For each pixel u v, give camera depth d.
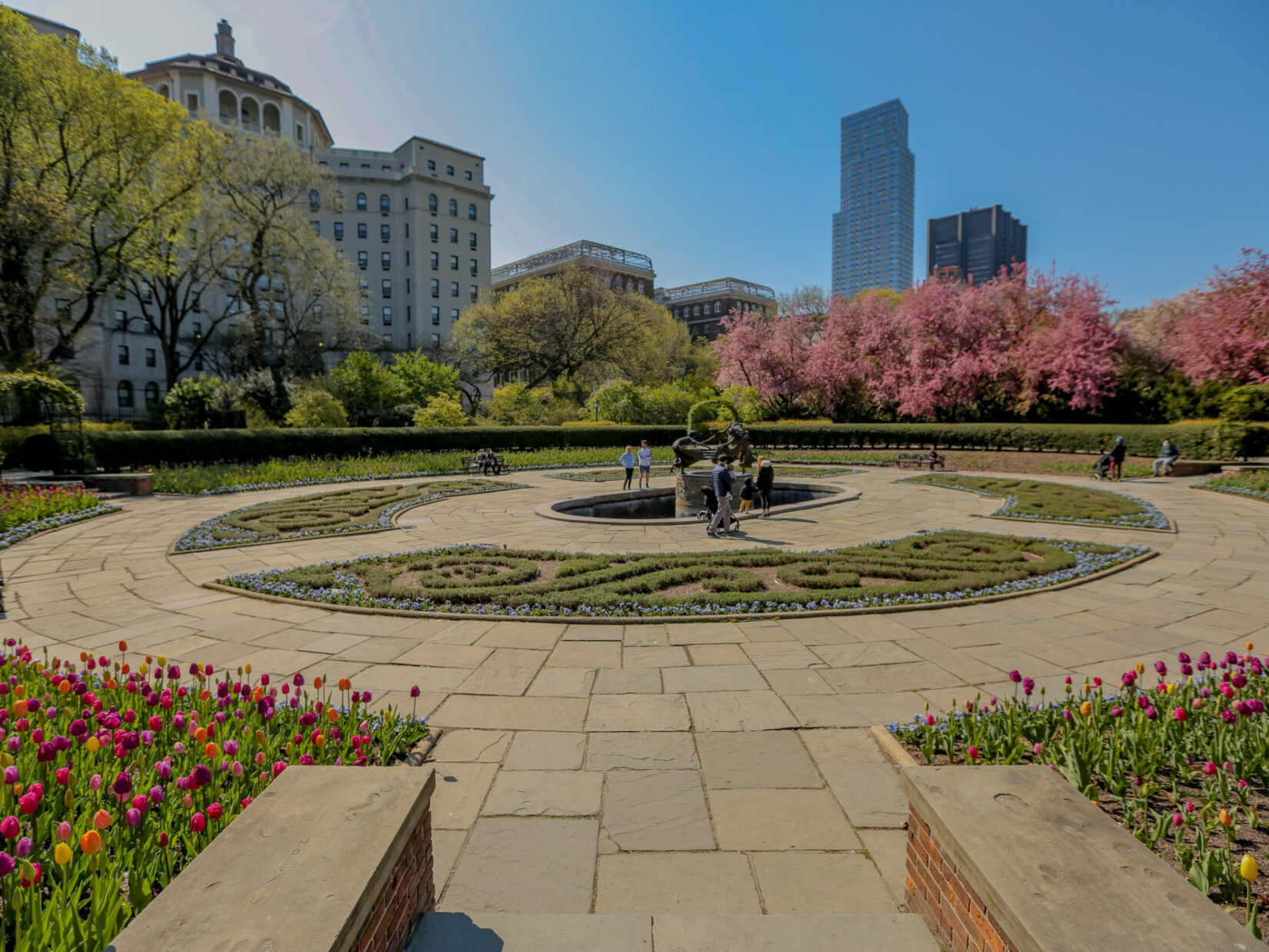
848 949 2.24
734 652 5.86
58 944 1.92
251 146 34.38
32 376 18.73
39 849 2.51
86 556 10.23
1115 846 1.92
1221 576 8.52
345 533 12.02
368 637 6.33
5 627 6.69
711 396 43.94
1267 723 3.69
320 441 25.64
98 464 20.69
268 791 2.24
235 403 31.86
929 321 35.88
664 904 2.73
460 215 65.56
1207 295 28.23
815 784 3.69
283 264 37.31
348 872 1.81
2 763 2.77
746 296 90.94
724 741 4.22
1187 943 1.56
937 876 2.27
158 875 2.44
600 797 3.58
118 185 26.83
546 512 14.12
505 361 46.16
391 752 3.80
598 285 45.19
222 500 17.03
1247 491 16.09
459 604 7.32
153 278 35.84
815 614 6.82
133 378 49.66
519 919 2.39
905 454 29.89
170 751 3.45
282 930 1.59
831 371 40.34
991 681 5.17
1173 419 30.31
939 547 10.28
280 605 7.43
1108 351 31.39
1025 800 2.18
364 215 62.28
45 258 24.78
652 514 17.69
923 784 2.30
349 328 43.16
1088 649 5.86
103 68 24.72
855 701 4.80
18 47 22.64
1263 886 2.55
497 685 5.15
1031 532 11.99
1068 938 1.56
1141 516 12.97
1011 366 33.53
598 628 6.55
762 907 2.70
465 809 3.46
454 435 29.44
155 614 7.12
